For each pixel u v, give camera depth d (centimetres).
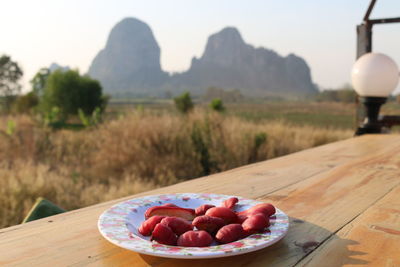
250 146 554
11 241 64
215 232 62
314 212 83
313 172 126
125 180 419
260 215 62
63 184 399
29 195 350
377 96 262
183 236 59
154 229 59
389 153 169
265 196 96
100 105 1523
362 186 107
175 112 709
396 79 258
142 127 546
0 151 557
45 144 598
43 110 1455
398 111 509
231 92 14275
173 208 69
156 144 529
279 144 602
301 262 57
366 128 267
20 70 3006
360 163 143
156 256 58
